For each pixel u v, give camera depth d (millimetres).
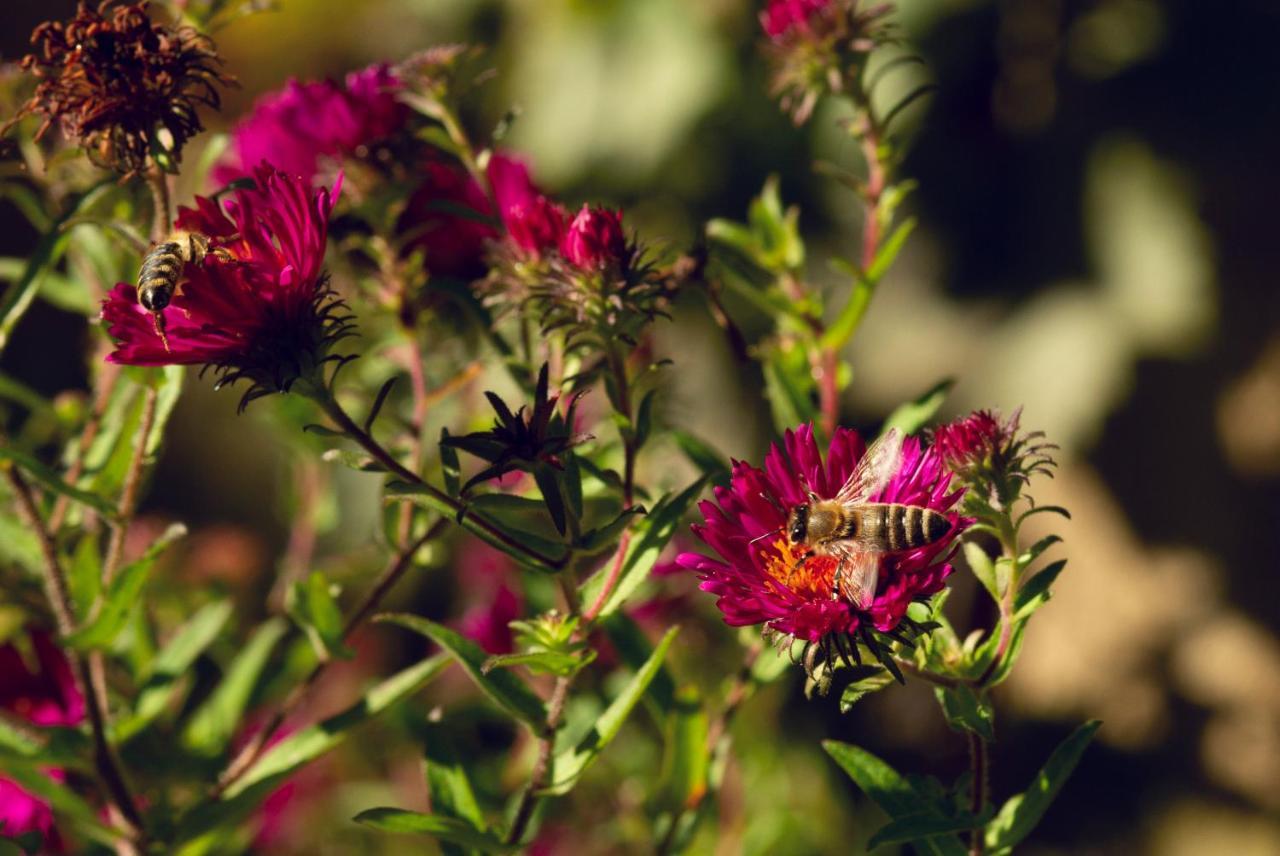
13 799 376
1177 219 673
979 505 323
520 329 372
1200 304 668
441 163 389
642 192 666
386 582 374
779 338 399
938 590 313
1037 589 330
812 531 315
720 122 654
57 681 384
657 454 418
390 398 412
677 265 384
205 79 344
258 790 363
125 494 355
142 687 385
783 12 379
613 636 377
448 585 501
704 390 618
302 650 419
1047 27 676
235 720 401
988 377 676
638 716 434
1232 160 676
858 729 575
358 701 368
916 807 339
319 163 374
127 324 319
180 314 320
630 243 351
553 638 342
